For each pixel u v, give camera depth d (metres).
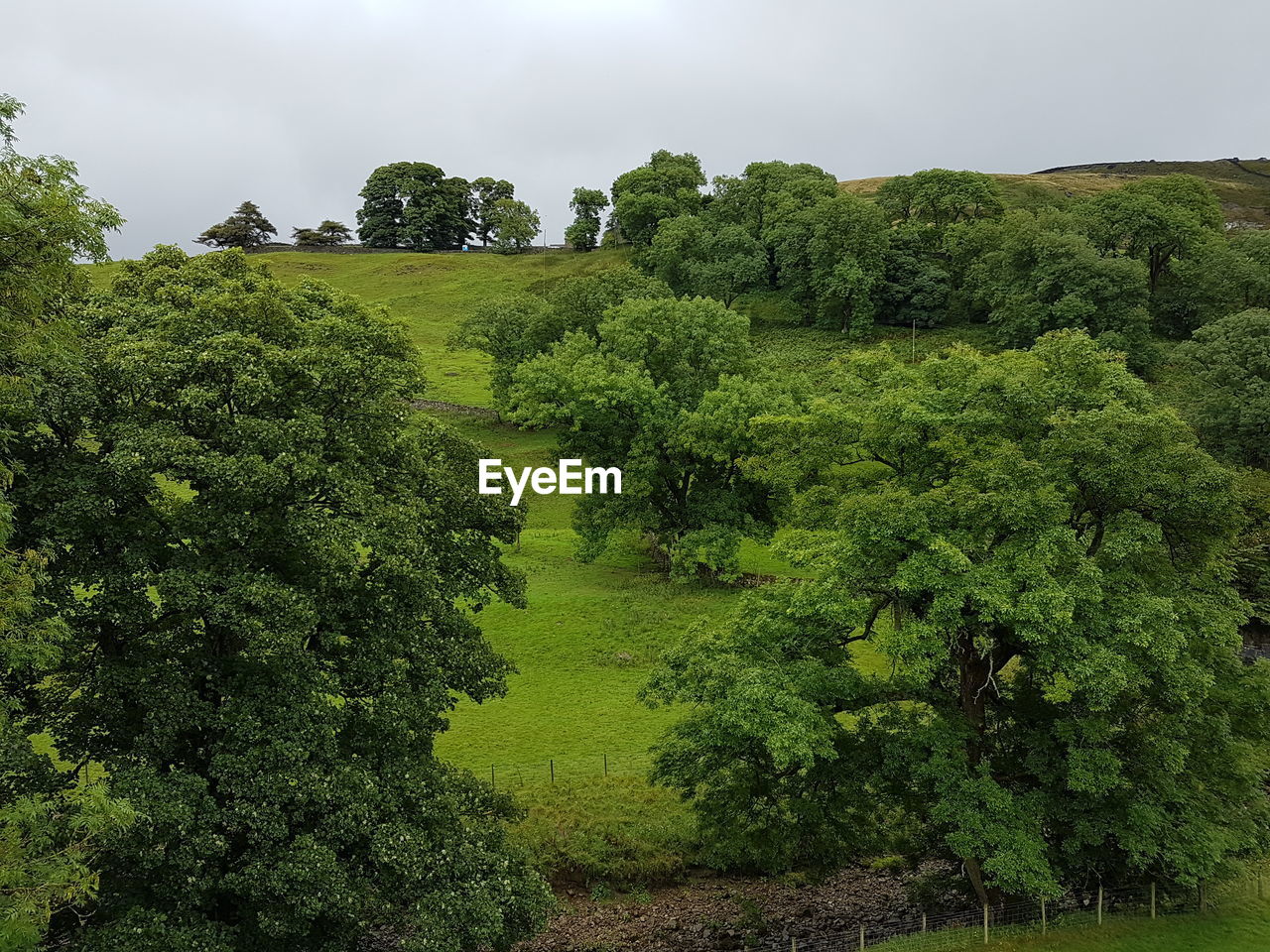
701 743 27.17
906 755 25.48
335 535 20.72
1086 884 27.81
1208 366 66.62
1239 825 25.88
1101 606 22.88
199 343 21.56
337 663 23.36
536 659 46.75
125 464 18.83
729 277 112.12
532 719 40.91
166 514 21.84
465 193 198.25
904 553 25.12
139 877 20.20
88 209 18.09
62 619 18.22
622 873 30.83
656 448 56.06
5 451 18.89
